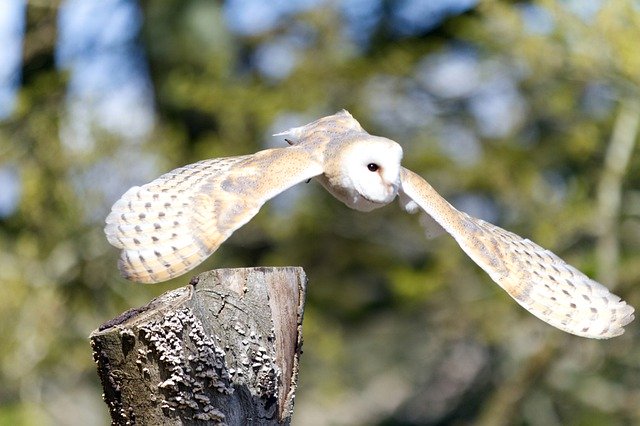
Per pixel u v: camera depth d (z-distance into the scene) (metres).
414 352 25.64
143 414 5.91
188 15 20.97
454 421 23.62
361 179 6.52
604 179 17.19
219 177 6.02
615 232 17.09
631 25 14.53
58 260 15.59
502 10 15.75
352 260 22.23
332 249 22.17
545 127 19.83
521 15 15.82
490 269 6.36
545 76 16.67
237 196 5.88
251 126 21.42
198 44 20.98
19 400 16.00
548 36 15.51
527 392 17.94
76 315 16.06
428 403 25.48
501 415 17.78
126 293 16.17
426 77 21.58
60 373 16.36
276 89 21.41
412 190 6.65
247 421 6.04
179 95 20.38
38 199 15.35
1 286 14.97
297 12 21.47
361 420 26.64
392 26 22.38
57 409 17.97
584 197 18.19
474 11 20.69
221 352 5.96
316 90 21.12
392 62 21.11
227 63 21.17
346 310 23.50
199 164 6.20
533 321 18.30
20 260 15.38
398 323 24.98
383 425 25.94
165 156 16.66
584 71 15.56
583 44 14.97
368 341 25.89
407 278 19.84
